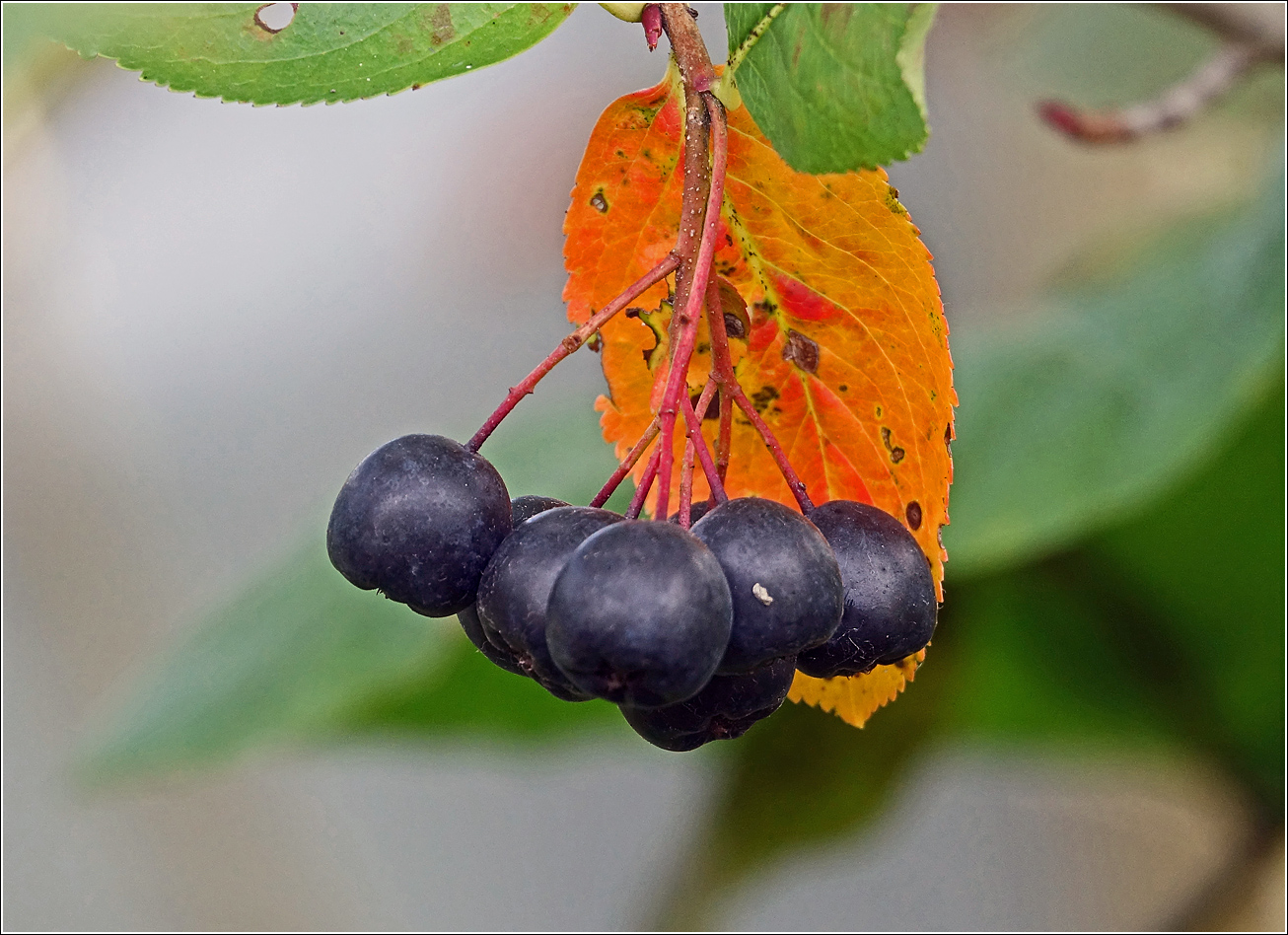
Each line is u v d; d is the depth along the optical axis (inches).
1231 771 18.3
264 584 20.4
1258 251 16.5
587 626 12.6
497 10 13.5
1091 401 16.0
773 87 13.0
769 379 13.7
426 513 13.0
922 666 18.4
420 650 17.8
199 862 21.9
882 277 13.5
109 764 18.1
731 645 12.7
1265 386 15.7
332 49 13.4
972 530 15.6
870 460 13.7
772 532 12.8
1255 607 17.2
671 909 19.0
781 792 19.0
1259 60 17.0
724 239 13.6
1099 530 17.0
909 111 12.7
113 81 21.6
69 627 21.8
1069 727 18.7
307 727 17.5
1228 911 18.0
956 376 17.1
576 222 13.7
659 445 12.9
